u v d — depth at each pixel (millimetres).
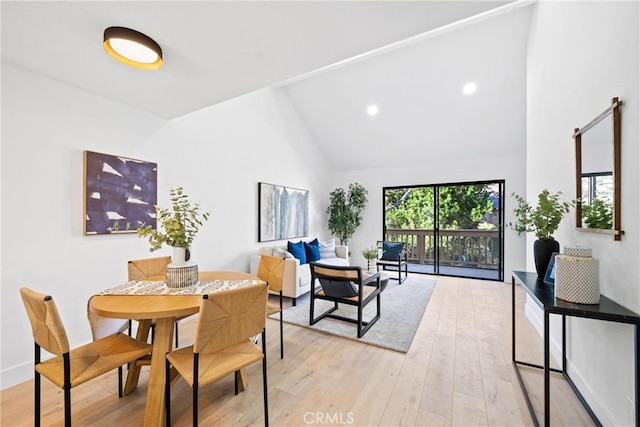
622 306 1379
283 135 5059
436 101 4480
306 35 1704
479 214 5387
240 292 1431
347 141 5824
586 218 1768
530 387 1899
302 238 5566
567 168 2121
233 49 1827
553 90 2426
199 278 2215
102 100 2492
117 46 1665
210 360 1500
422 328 2924
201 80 2229
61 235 2236
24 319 2041
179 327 2939
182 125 3242
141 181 2766
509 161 5043
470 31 3510
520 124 4434
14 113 2002
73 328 2307
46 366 1421
